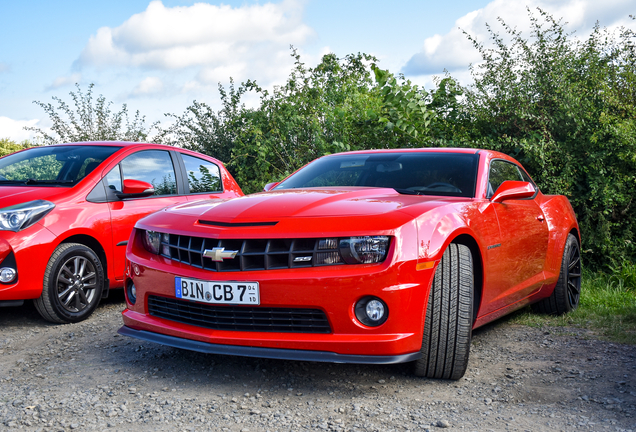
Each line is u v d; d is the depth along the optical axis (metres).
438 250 2.76
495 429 2.32
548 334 3.95
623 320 4.33
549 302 4.58
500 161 4.18
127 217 4.79
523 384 2.86
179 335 2.91
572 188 6.85
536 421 2.39
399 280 2.62
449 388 2.81
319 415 2.48
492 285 3.34
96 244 4.58
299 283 2.63
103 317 4.48
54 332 4.01
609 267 6.48
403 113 7.55
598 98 6.99
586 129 6.88
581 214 6.98
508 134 7.51
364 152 4.28
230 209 3.02
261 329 2.76
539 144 6.80
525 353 3.45
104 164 4.85
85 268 4.44
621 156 6.46
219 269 2.76
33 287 4.03
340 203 2.94
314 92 9.33
